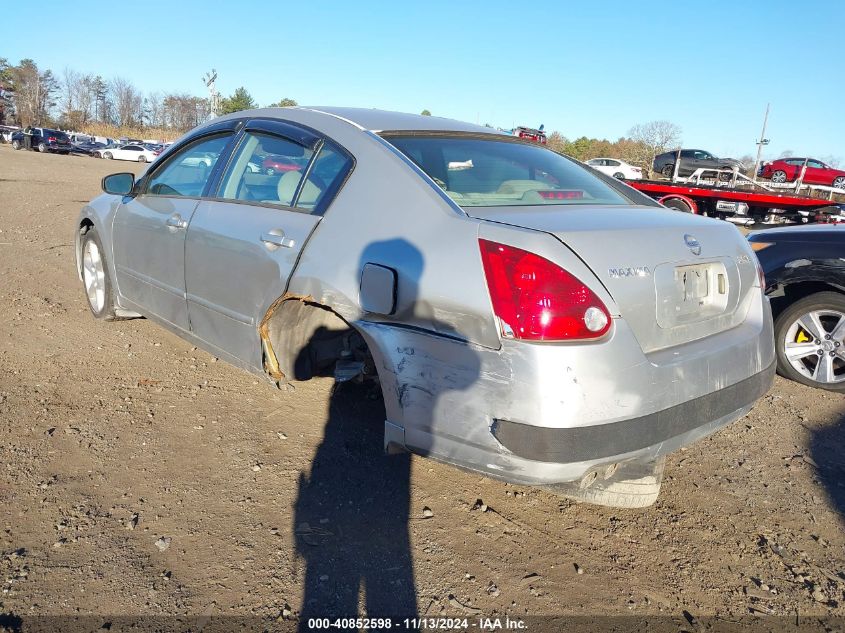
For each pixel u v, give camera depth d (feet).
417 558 8.82
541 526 9.75
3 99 294.25
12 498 9.42
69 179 61.82
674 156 81.82
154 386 13.35
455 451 8.06
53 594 7.72
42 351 14.75
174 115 313.12
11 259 23.20
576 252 7.66
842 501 10.87
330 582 8.25
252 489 10.05
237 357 11.19
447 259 8.02
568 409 7.34
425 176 9.23
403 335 8.36
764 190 58.39
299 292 9.62
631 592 8.50
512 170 10.62
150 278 13.65
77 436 11.21
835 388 15.60
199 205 12.24
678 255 8.66
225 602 7.80
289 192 10.62
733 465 11.96
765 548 9.54
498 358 7.57
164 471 10.37
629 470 9.61
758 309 9.97
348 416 12.51
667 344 8.48
